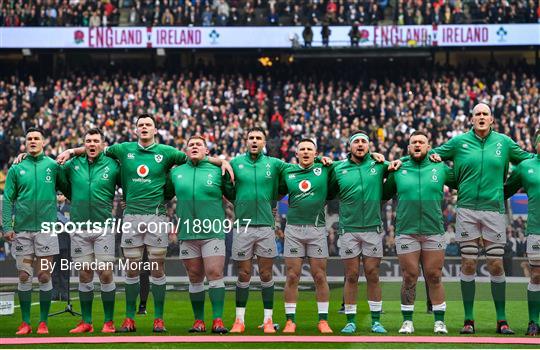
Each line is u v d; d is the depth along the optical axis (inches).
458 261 739.4
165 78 2246.6
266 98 2108.8
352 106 1983.3
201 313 618.5
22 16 2271.2
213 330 604.7
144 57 2507.4
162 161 619.5
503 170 620.4
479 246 675.4
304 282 751.7
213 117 1984.5
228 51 2343.8
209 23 2274.9
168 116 1930.4
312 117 1964.8
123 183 621.3
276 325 629.6
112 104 2027.6
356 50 2271.2
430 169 611.2
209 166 618.8
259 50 2332.7
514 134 1861.5
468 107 2004.2
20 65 2349.9
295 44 2260.1
